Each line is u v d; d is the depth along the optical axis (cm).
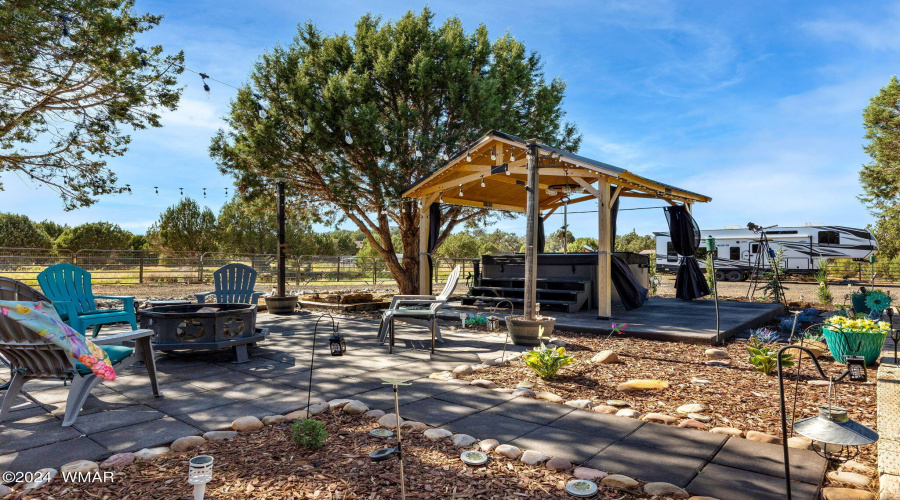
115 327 775
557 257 1066
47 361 326
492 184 1221
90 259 1830
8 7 775
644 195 1245
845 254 2188
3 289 309
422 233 1177
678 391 420
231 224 2931
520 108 1453
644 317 874
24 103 958
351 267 2188
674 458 278
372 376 475
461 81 1267
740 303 1138
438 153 1266
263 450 289
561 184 1295
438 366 521
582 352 599
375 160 1215
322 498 230
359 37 1322
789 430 321
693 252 1188
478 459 273
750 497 232
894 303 1242
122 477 254
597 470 260
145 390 425
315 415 355
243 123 1255
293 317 966
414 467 265
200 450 290
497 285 1152
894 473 243
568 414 358
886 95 2119
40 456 280
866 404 378
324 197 1384
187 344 505
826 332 536
